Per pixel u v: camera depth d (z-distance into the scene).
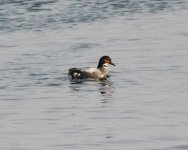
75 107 28.31
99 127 24.77
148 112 26.98
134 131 24.02
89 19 53.22
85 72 34.25
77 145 22.39
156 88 31.47
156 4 59.00
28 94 31.06
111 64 35.06
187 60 37.53
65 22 52.34
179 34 46.16
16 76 34.97
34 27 51.00
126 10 56.62
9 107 28.72
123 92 30.98
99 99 29.72
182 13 54.69
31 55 40.81
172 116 26.16
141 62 37.56
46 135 23.81
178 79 33.12
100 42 44.31
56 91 31.58
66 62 38.34
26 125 25.41
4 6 59.97
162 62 37.28
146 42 43.69
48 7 58.78
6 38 47.41
